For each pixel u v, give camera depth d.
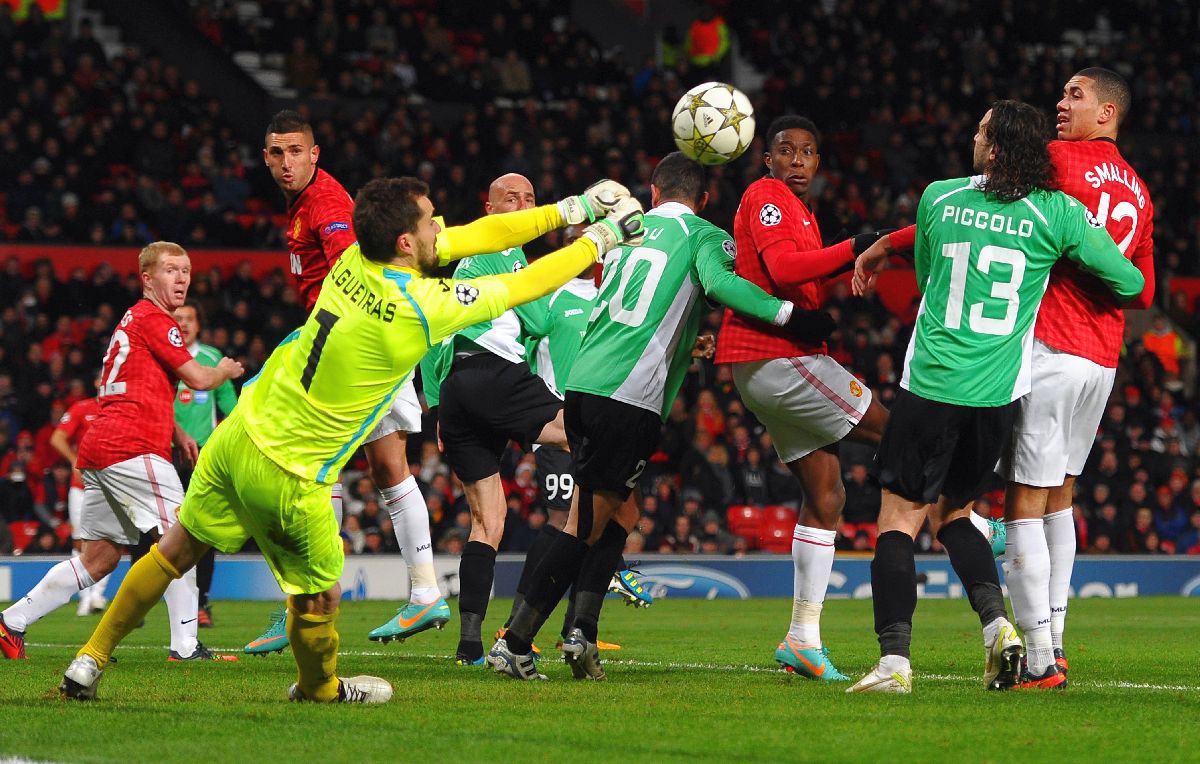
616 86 96.00
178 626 27.17
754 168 89.88
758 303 22.31
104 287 70.50
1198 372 86.94
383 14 95.44
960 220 20.52
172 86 83.50
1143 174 94.81
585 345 23.06
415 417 26.95
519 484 62.09
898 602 20.50
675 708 18.64
